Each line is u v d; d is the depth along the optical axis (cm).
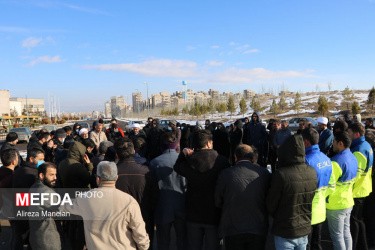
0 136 2869
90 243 217
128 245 219
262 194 248
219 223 268
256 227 248
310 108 6969
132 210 219
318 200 274
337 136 309
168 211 292
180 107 13525
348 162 297
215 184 264
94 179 363
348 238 312
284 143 247
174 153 311
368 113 4697
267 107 8438
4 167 335
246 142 824
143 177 274
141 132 758
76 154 350
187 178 269
